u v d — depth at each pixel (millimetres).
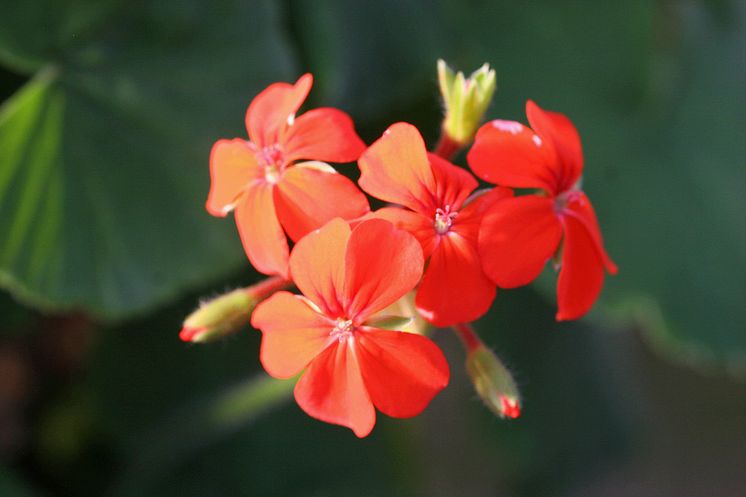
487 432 688
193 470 620
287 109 452
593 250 448
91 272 546
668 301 597
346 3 573
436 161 438
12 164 535
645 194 602
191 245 555
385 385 431
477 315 432
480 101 455
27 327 603
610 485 833
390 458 653
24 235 538
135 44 545
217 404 560
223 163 458
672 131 610
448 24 595
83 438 647
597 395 704
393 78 585
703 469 835
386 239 428
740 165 616
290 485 634
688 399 848
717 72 623
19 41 529
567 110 598
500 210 432
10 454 643
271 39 558
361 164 435
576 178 452
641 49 602
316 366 433
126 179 550
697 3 620
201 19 550
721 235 606
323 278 431
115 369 628
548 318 681
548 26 597
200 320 454
